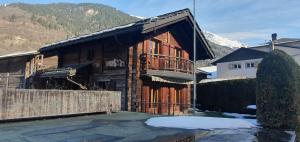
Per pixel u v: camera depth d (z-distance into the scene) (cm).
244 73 4088
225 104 2397
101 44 2111
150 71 1892
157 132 1020
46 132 973
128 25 1950
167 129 1086
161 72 1953
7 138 862
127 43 1936
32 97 1195
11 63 2589
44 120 1248
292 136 940
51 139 873
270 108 1147
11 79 2548
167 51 2191
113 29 1986
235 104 2320
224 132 1027
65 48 2420
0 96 1086
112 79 1997
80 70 2094
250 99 2220
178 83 2206
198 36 2269
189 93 2412
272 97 1148
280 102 1130
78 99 1398
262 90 1176
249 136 936
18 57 2519
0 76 2623
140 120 1325
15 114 1131
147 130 1062
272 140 862
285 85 1134
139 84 1906
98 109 1505
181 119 1313
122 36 1942
